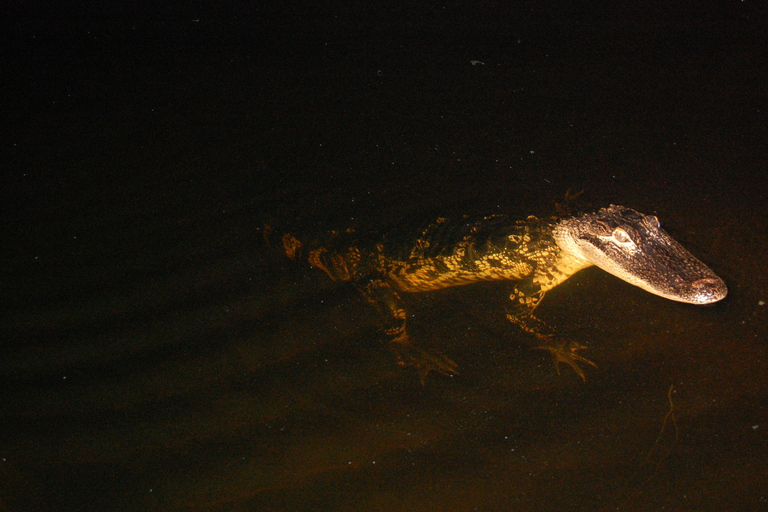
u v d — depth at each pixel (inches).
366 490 40.1
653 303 46.6
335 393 43.8
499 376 43.9
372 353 45.4
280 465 41.2
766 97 59.5
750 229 48.8
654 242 47.2
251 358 45.5
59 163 59.6
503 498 39.4
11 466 41.2
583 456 40.4
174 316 47.8
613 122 59.2
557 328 45.8
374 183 56.1
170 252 51.9
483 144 58.6
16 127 63.7
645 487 39.1
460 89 65.0
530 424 41.8
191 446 42.0
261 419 42.9
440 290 49.3
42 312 47.9
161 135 62.4
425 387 43.7
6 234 53.1
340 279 49.6
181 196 56.2
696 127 57.5
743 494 38.5
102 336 46.7
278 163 58.6
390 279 49.7
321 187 56.1
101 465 41.4
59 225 53.9
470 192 54.5
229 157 59.6
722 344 43.7
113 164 59.4
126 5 86.5
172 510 39.9
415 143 59.4
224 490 40.4
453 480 40.2
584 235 48.5
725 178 52.7
